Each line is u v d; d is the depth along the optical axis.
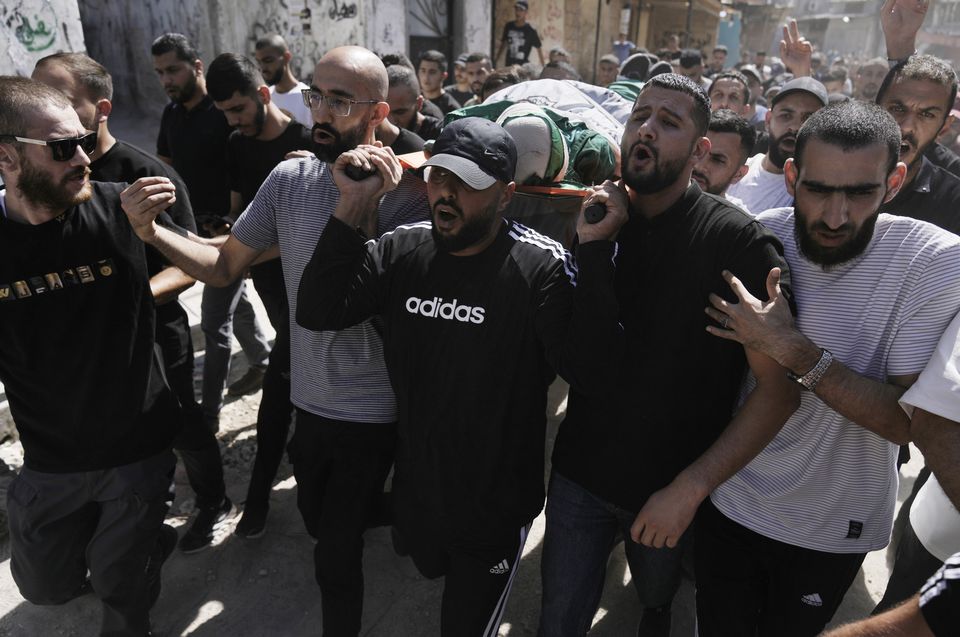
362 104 2.24
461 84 7.05
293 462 2.40
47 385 1.95
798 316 1.73
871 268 1.64
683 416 1.81
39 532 2.07
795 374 1.57
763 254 1.67
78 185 1.86
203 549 2.87
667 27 19.25
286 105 4.75
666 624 2.32
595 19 15.04
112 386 2.00
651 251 1.79
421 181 2.24
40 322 1.91
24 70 4.38
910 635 0.93
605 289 1.65
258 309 5.07
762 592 1.92
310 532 2.46
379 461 2.28
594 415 1.91
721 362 1.78
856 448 1.72
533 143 2.26
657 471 1.85
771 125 3.19
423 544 2.03
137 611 2.23
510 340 1.80
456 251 1.81
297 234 2.26
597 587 2.02
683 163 1.70
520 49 11.16
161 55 3.72
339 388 2.22
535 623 2.60
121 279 1.99
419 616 2.60
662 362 1.78
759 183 3.27
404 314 1.89
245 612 2.59
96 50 9.67
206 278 2.27
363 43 8.51
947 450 1.40
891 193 1.63
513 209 2.34
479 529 1.92
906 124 2.59
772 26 26.34
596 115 2.80
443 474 1.90
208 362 3.55
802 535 1.78
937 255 1.57
